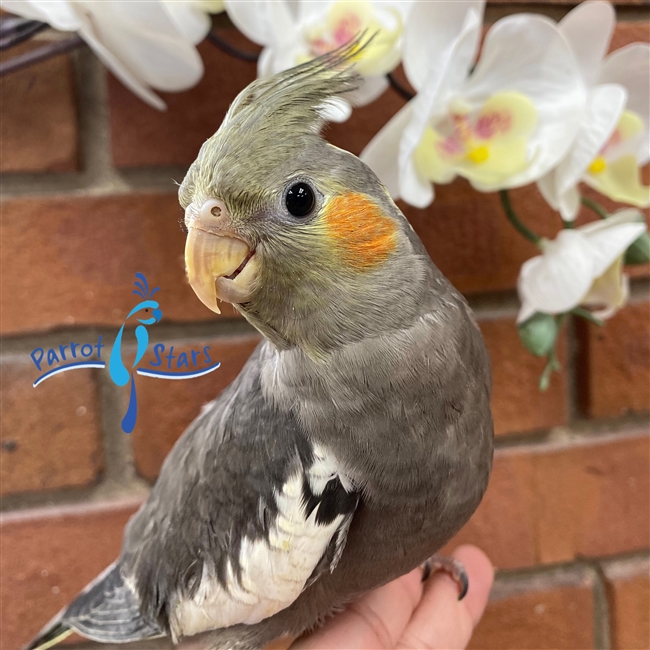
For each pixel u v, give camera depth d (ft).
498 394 1.00
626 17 0.95
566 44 0.74
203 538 0.69
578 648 1.07
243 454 0.65
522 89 0.76
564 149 0.75
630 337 1.01
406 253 0.61
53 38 0.86
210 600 0.68
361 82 0.68
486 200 0.95
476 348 0.66
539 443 1.03
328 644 0.79
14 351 0.90
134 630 0.76
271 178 0.54
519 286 0.87
